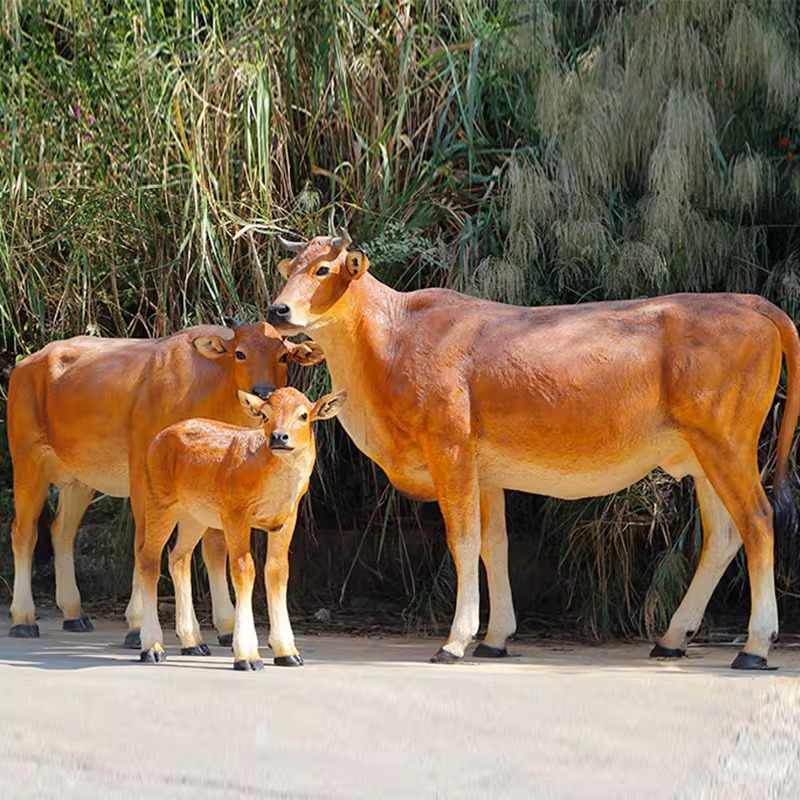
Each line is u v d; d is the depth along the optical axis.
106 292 11.61
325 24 11.05
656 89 10.16
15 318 12.10
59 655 8.80
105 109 11.49
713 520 8.83
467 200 11.01
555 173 10.37
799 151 10.29
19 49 11.67
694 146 9.85
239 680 7.58
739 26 9.95
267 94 10.71
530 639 10.02
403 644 9.62
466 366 8.46
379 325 8.60
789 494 9.44
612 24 10.55
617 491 9.00
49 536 12.31
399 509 11.23
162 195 11.10
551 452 8.39
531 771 5.84
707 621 10.15
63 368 9.65
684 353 8.30
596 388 8.32
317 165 11.28
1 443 12.23
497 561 8.89
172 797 5.55
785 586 10.30
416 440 8.53
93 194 11.31
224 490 7.97
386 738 6.30
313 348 8.95
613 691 7.30
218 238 10.78
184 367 9.11
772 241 10.62
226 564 9.84
